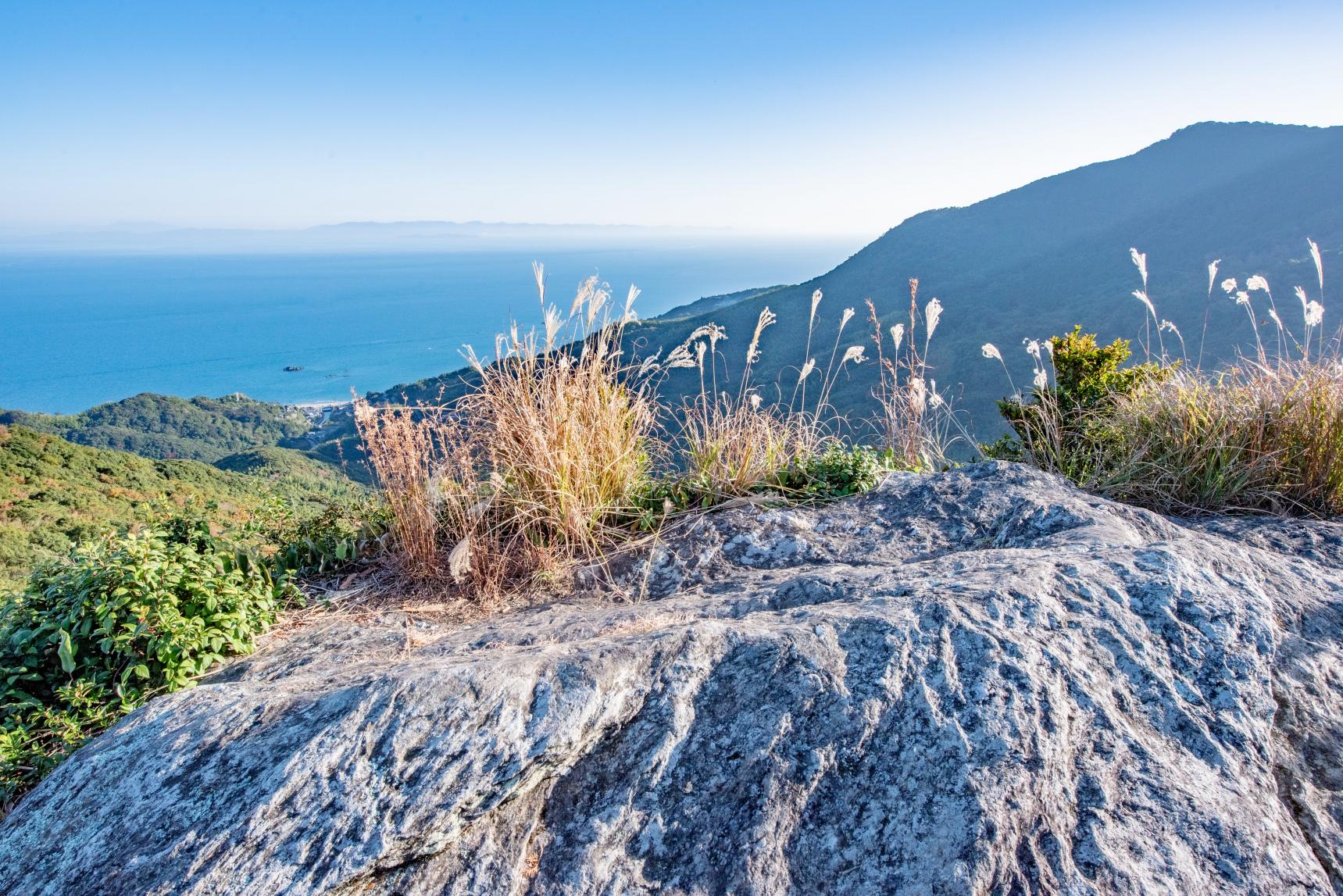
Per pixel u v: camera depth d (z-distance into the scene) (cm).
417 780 157
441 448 360
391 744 164
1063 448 487
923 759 167
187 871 145
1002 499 343
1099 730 174
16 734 227
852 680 183
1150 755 170
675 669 187
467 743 164
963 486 363
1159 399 458
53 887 149
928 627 197
